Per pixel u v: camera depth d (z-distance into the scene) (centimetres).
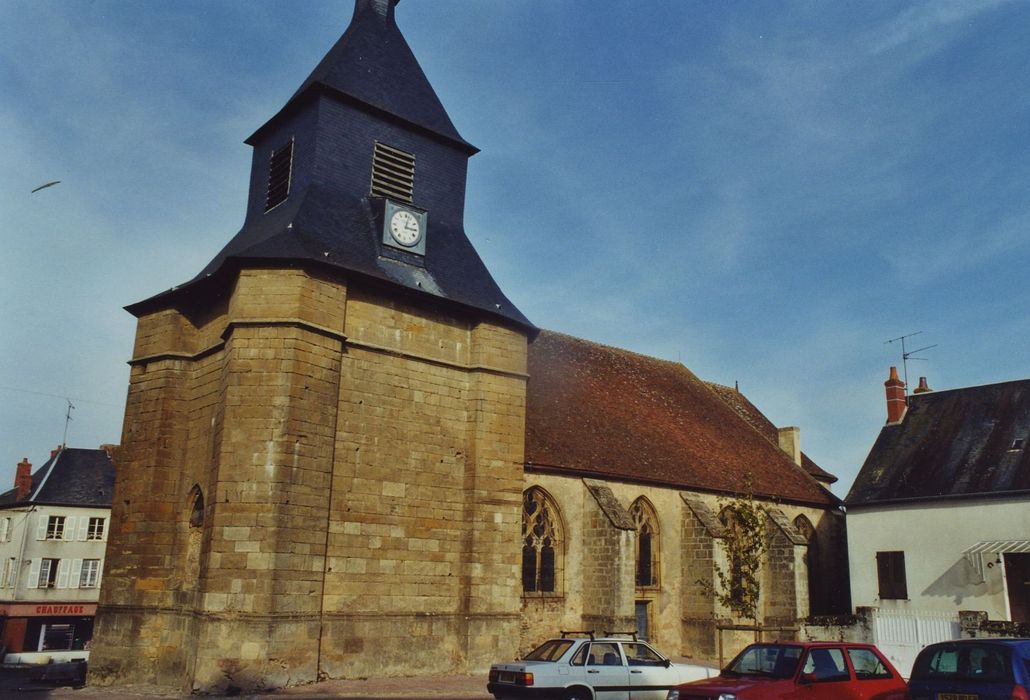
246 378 1930
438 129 2564
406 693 1773
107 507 5362
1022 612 2772
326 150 2312
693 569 2880
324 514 1944
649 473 2850
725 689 1179
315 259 1986
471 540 2223
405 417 2186
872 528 3191
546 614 2488
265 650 1775
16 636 4975
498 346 2391
